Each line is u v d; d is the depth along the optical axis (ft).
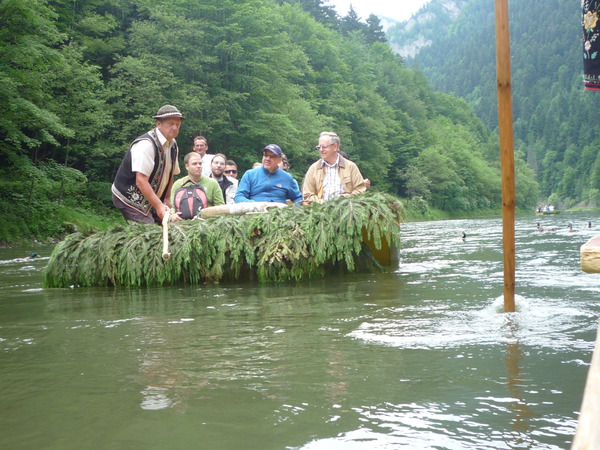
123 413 5.27
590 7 7.30
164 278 16.61
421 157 280.10
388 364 6.63
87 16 116.47
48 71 83.30
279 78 152.76
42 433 4.87
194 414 5.17
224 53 143.02
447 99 457.68
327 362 6.81
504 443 4.32
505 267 9.82
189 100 116.98
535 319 9.13
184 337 8.63
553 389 5.55
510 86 9.75
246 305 11.82
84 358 7.50
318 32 261.03
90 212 89.97
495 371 6.21
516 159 418.31
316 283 15.55
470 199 314.55
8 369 7.08
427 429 4.64
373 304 11.16
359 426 4.74
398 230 17.56
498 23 9.65
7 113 70.79
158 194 20.01
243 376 6.33
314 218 17.21
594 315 9.41
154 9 123.03
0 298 14.57
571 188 601.62
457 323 8.91
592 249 3.75
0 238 60.95
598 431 2.40
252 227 17.17
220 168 28.09
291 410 5.18
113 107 106.83
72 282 17.24
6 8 65.77
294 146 151.84
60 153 104.83
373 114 261.85
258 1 145.48
